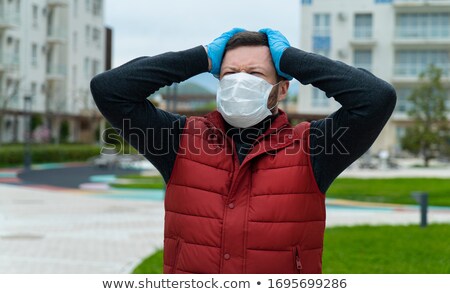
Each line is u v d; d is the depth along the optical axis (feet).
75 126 205.46
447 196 72.90
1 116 163.63
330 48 187.11
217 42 11.14
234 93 10.59
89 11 213.87
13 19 167.22
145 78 10.78
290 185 10.77
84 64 211.41
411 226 45.14
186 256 10.94
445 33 185.68
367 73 10.50
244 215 10.74
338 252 33.63
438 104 152.97
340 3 185.78
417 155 158.92
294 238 10.71
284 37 11.25
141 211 59.82
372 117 10.35
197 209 10.91
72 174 118.83
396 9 186.60
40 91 186.91
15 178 106.52
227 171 10.98
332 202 69.21
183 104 330.13
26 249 37.76
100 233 44.88
